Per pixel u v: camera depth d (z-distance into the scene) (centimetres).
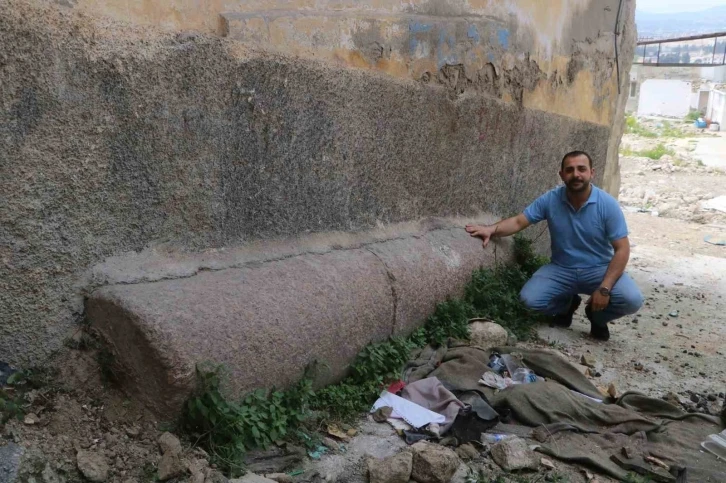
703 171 1521
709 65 3603
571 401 319
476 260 451
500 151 514
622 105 825
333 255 346
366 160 376
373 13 371
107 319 247
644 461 285
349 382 321
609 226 440
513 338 415
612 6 714
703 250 775
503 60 499
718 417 327
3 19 211
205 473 233
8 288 229
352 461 269
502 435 300
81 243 246
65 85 230
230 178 297
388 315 353
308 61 326
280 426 264
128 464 228
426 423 296
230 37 288
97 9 241
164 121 264
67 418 235
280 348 278
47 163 230
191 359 241
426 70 421
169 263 274
